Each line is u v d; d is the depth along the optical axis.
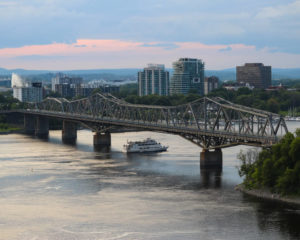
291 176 155.50
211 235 130.38
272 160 164.12
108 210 152.25
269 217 141.75
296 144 157.38
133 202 160.50
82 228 137.25
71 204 159.50
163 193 171.00
